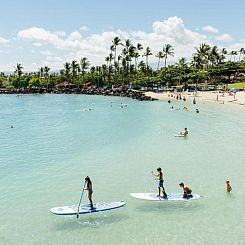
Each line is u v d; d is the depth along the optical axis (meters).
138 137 49.41
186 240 18.41
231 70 165.25
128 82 194.25
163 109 91.62
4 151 40.94
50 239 18.78
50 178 29.92
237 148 40.56
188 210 22.44
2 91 183.88
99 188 27.19
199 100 115.31
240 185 27.22
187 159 35.94
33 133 54.72
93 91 167.50
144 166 33.59
